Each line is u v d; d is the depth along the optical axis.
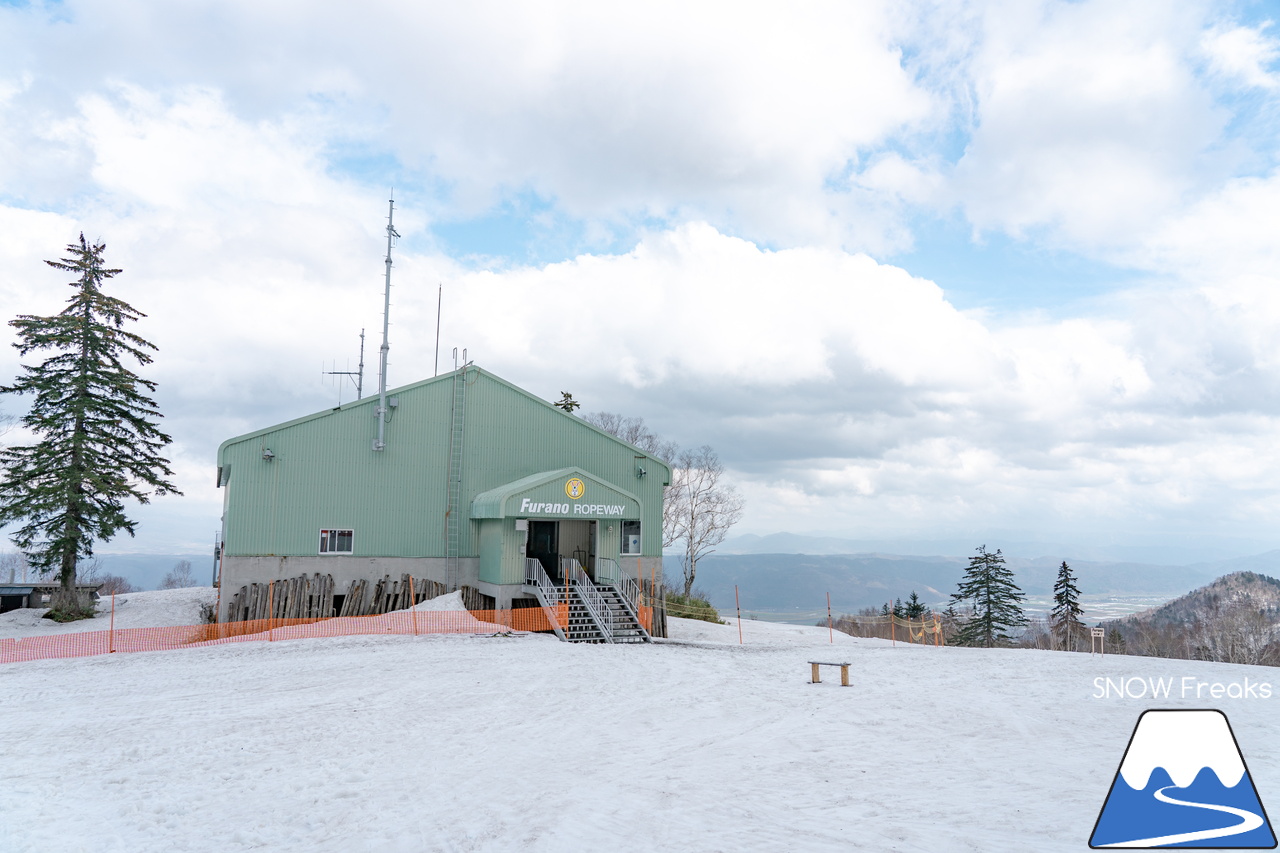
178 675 18.28
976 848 6.89
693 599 45.69
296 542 30.14
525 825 7.96
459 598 30.78
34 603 36.16
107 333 35.16
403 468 32.12
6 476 33.53
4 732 12.65
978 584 75.12
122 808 8.77
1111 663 22.03
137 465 35.78
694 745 11.85
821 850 6.96
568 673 19.06
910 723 13.30
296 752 11.38
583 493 30.81
